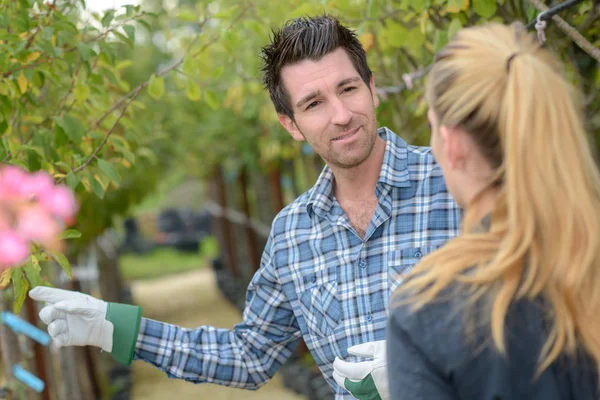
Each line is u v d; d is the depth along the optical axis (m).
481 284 1.76
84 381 11.52
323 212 2.98
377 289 2.87
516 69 1.72
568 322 1.72
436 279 1.81
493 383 1.73
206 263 32.62
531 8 3.70
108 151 4.98
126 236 36.91
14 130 4.04
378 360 2.60
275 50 2.91
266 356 3.22
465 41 1.85
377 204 2.90
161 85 4.28
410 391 1.79
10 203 2.54
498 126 1.76
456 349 1.75
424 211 2.88
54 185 3.45
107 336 2.92
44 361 6.81
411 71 5.28
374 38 5.18
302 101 2.83
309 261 3.00
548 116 1.70
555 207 1.69
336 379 2.73
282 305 3.16
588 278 1.74
